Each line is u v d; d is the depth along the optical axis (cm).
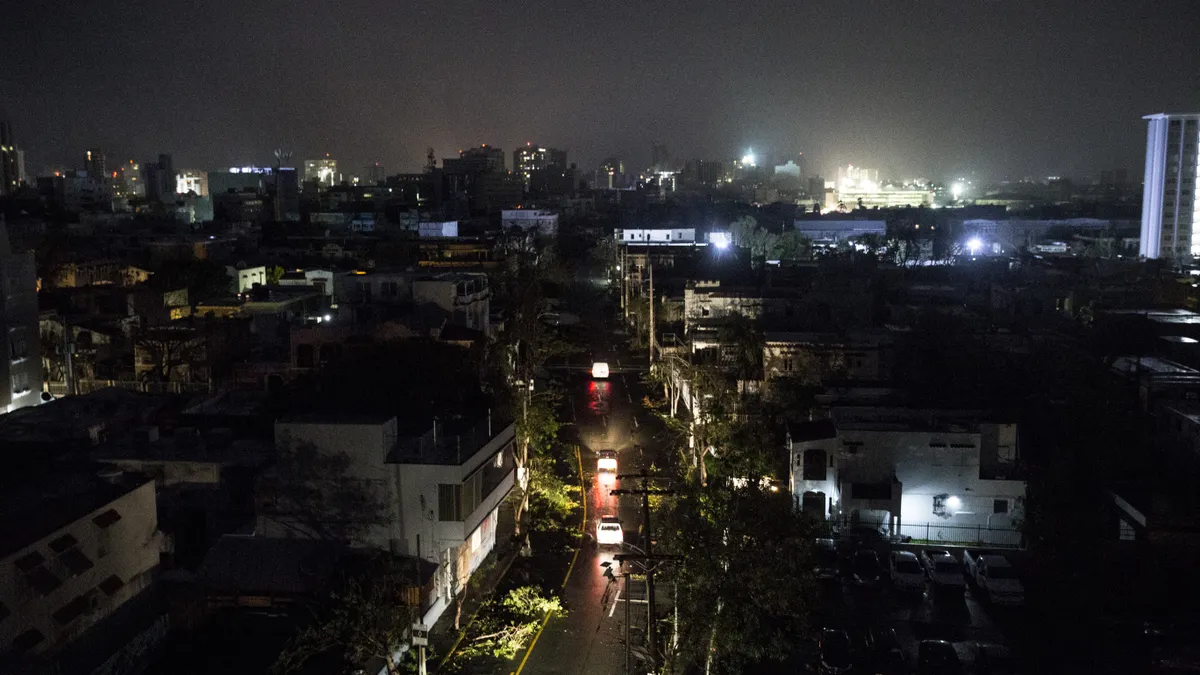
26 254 7150
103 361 8012
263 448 4741
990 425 5441
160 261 13162
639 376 9744
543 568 4984
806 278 10925
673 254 15512
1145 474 5753
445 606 4300
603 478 6384
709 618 3441
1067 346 8125
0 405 6862
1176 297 11494
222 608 3881
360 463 4200
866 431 5378
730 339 7625
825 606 4572
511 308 9788
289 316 8438
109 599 3559
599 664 3962
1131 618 4466
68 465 4456
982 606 4591
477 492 4394
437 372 5509
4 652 3044
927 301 10594
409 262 14350
